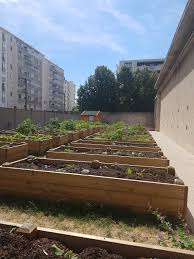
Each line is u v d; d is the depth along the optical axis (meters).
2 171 5.02
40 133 13.56
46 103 82.94
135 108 48.91
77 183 4.62
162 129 26.44
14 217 4.21
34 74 73.94
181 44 14.33
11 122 20.48
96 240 2.53
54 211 4.42
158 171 5.54
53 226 3.95
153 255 2.39
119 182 4.42
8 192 5.00
